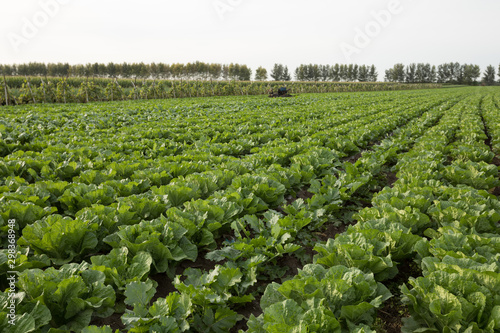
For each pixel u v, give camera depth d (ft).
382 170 36.68
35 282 12.51
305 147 39.42
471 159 36.42
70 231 16.21
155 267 15.81
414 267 18.07
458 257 14.47
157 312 12.03
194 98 142.20
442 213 19.47
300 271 14.08
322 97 151.02
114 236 17.19
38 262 15.05
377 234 16.69
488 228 18.42
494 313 10.70
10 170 26.58
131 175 26.84
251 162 31.83
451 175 28.27
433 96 172.24
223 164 30.27
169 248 16.40
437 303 11.35
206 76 347.97
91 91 118.73
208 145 40.01
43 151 33.60
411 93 211.82
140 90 136.87
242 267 16.69
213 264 18.34
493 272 11.71
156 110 80.28
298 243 20.17
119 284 14.02
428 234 18.53
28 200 20.13
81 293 12.77
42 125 53.78
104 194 21.81
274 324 10.36
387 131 63.05
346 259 15.17
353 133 51.29
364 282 12.45
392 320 14.62
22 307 11.35
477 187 27.37
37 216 18.69
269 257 17.60
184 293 13.11
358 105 111.04
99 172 26.71
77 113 69.15
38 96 103.96
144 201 19.90
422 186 25.26
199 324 12.92
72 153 31.60
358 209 25.03
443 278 12.39
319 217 22.49
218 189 25.25
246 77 368.07
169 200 21.86
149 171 27.53
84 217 18.03
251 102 109.09
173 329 11.46
